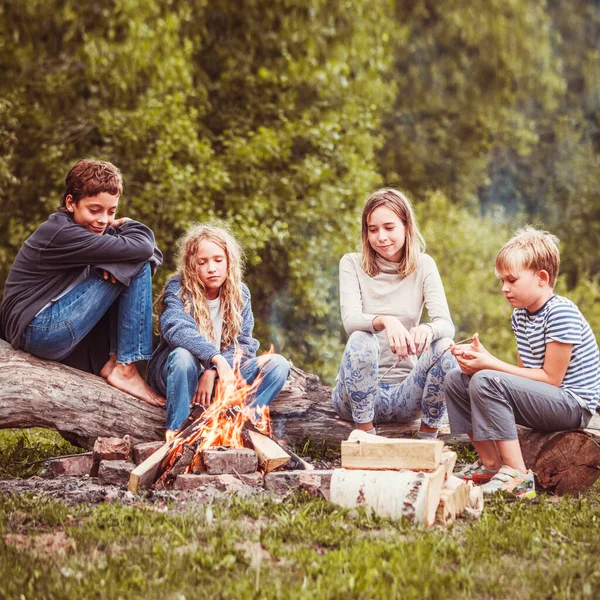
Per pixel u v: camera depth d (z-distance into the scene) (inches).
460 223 516.4
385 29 485.4
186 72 387.2
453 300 479.5
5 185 348.5
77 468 157.2
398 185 609.0
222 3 416.5
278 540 111.0
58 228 157.4
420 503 122.3
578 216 674.8
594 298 570.9
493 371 146.0
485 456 149.5
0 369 155.0
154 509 125.3
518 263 149.4
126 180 367.2
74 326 157.8
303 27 416.8
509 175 692.1
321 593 92.1
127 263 160.2
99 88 382.3
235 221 370.3
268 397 164.4
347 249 386.3
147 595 92.0
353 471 129.7
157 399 164.2
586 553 108.5
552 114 709.9
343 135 414.3
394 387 171.3
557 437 150.5
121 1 369.4
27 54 377.1
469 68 639.1
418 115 647.1
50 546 108.2
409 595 92.4
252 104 413.1
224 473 143.7
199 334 158.9
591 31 714.2
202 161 371.9
